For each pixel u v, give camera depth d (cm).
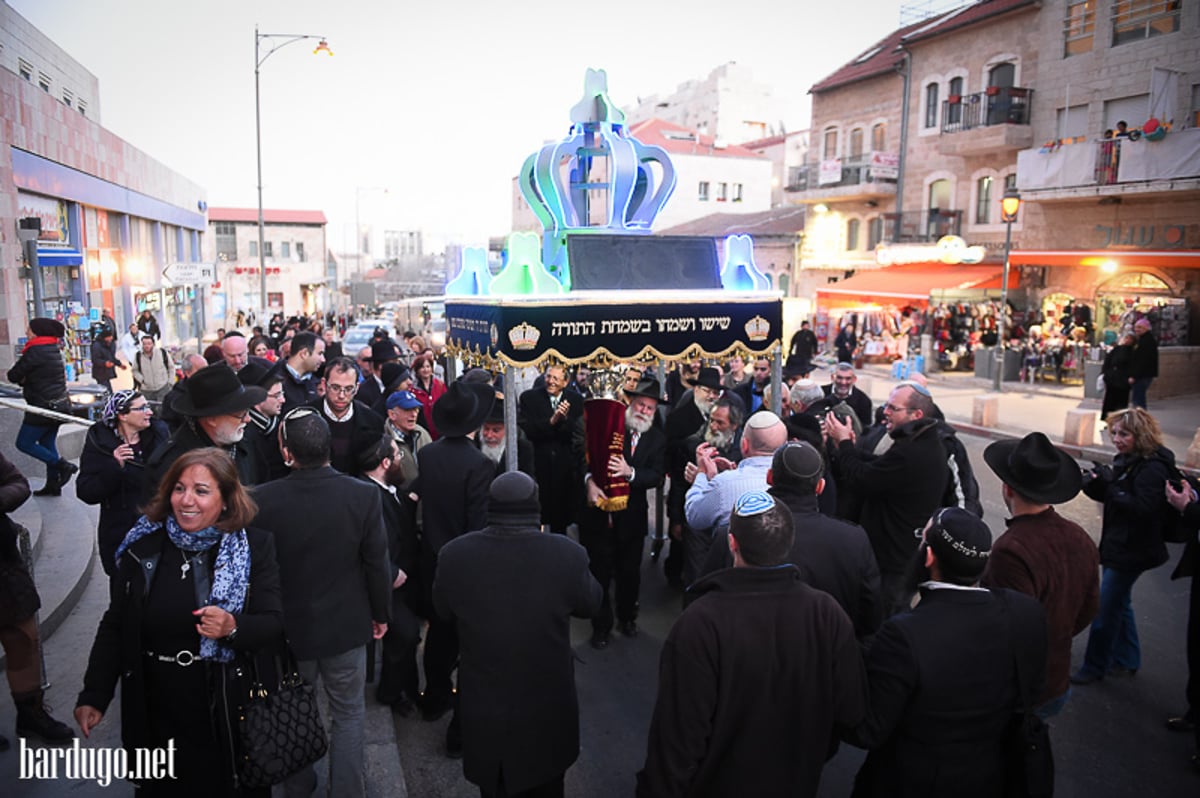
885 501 471
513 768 335
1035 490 354
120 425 468
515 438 530
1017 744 276
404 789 403
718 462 484
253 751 301
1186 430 1402
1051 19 2212
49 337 830
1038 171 2073
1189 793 418
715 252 605
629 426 581
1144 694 517
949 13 2880
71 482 909
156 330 1989
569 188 603
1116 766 442
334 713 375
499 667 334
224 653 302
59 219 1873
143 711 299
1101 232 2069
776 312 598
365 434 460
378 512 372
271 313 3206
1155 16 1975
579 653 571
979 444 1366
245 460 472
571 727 346
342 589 362
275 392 488
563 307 527
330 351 1114
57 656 512
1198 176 1727
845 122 2995
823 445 512
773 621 271
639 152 614
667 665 273
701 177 4888
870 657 285
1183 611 651
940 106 2564
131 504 472
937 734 271
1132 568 506
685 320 565
